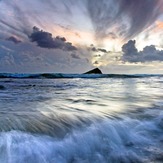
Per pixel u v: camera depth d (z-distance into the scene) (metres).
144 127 7.22
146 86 30.31
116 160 5.01
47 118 7.44
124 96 16.11
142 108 10.22
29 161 4.71
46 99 13.55
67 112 8.73
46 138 5.62
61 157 5.06
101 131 6.50
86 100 13.33
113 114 8.59
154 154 5.28
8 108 9.61
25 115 7.83
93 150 5.53
